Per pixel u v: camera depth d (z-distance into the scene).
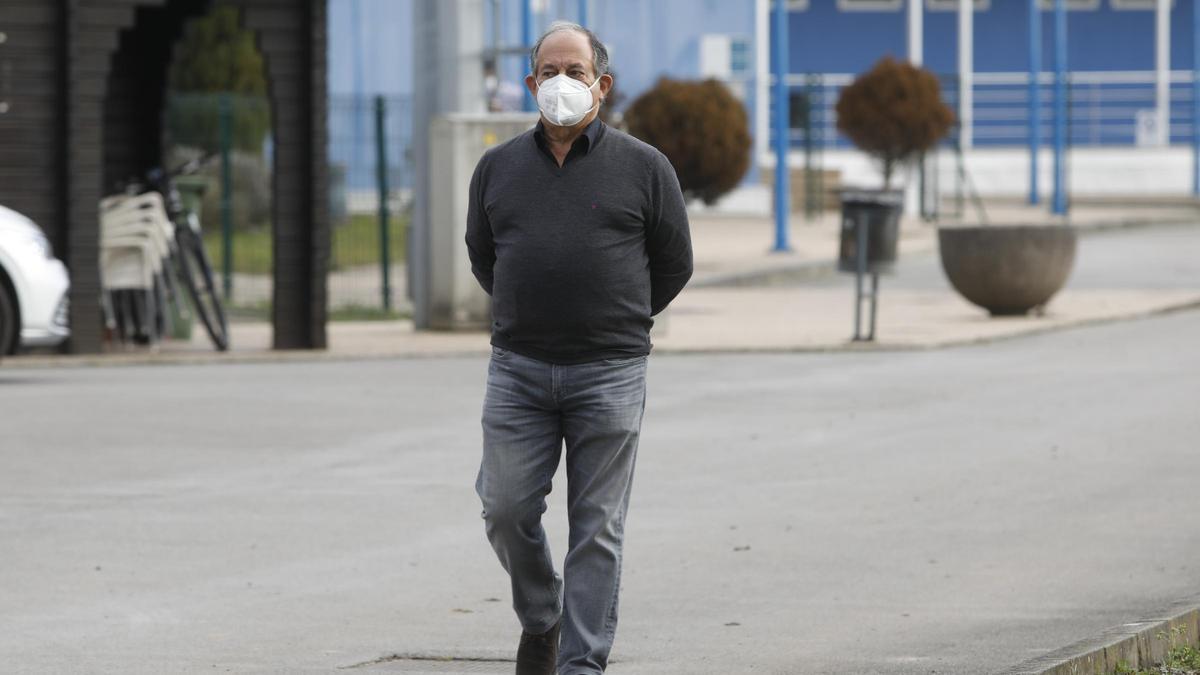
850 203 51.22
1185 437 34.00
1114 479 29.72
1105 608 20.91
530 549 16.34
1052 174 129.00
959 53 136.75
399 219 89.31
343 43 124.50
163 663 18.77
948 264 58.69
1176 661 18.55
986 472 30.53
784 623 20.44
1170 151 133.12
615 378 15.91
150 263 50.78
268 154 93.56
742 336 53.59
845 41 136.88
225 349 50.75
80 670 18.48
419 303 56.41
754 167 121.69
